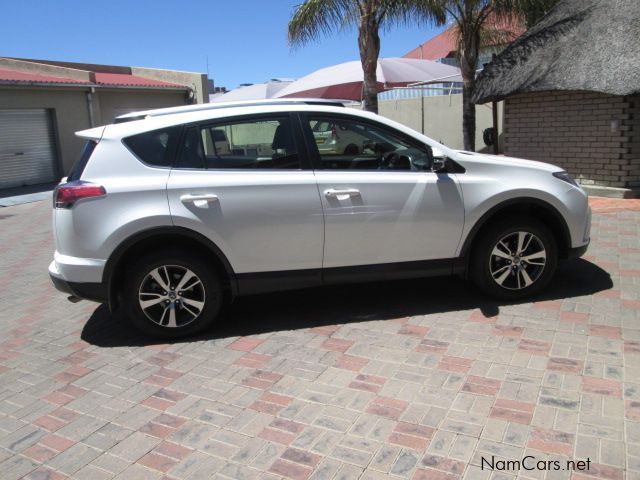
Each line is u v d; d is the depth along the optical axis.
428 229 4.91
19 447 3.42
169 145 4.67
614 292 5.30
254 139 4.77
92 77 21.05
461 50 14.98
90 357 4.63
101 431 3.54
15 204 15.38
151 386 4.07
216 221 4.58
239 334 4.87
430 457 3.08
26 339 5.14
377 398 3.70
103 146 4.62
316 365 4.21
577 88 9.64
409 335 4.61
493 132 15.20
